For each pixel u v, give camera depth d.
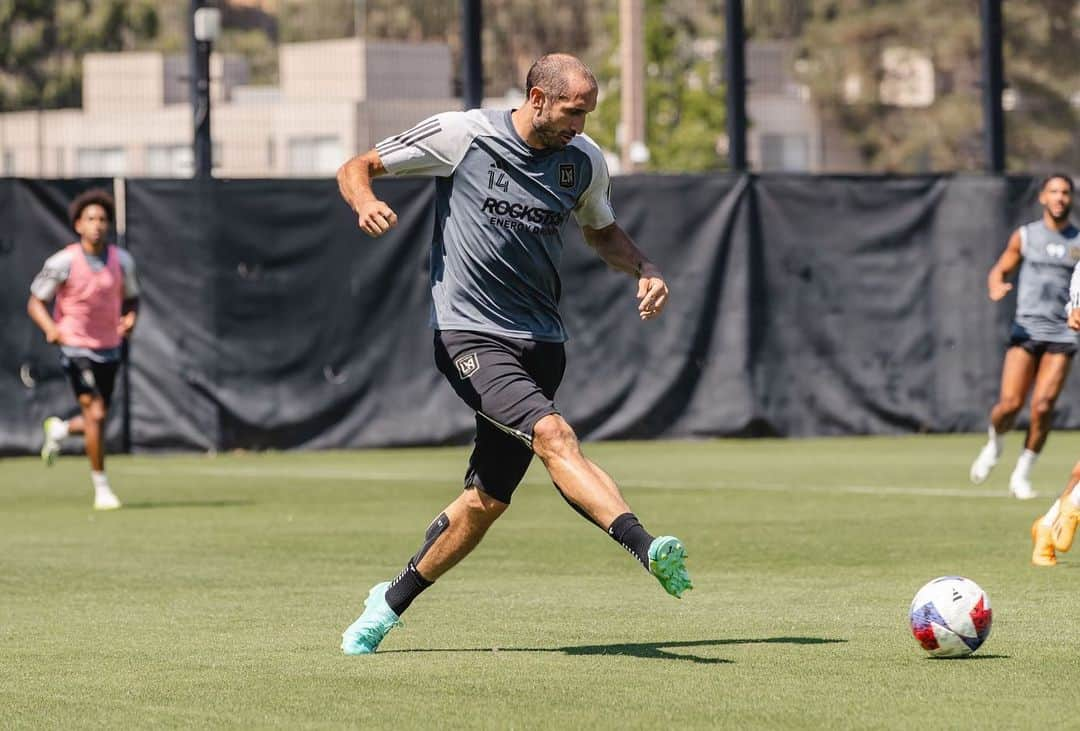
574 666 22.20
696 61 135.88
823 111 153.62
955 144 154.75
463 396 22.47
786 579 31.17
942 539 37.25
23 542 38.59
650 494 48.53
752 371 68.88
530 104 22.23
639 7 100.19
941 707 19.33
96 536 39.75
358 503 47.34
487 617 26.73
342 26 137.12
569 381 67.50
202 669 22.33
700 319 68.56
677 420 68.38
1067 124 140.38
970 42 154.75
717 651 23.30
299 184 65.25
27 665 22.81
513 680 21.23
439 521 23.17
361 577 32.41
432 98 111.19
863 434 70.06
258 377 64.88
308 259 65.38
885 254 70.19
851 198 69.88
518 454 22.75
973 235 70.81
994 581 30.31
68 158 109.75
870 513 43.00
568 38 149.88
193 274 64.25
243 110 107.31
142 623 26.69
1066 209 45.56
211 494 50.34
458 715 19.17
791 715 18.95
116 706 19.97
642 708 19.42
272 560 35.09
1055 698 19.81
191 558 35.50
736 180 68.69
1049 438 69.81
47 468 59.88
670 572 19.89
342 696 20.34
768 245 69.12
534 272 22.50
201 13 63.75
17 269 62.91
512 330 22.45
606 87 137.12
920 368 70.56
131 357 64.06
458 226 22.50
